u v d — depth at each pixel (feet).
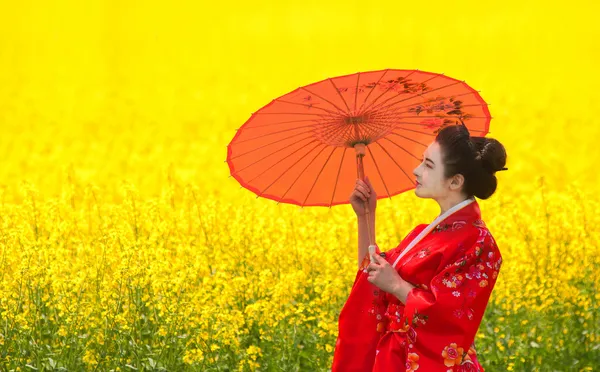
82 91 132.46
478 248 23.48
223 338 34.76
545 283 41.01
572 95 121.29
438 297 22.95
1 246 37.17
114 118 111.86
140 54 169.17
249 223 42.34
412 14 193.77
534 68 143.95
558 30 170.09
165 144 97.45
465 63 150.82
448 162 23.84
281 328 36.55
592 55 152.56
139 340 35.01
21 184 43.65
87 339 34.47
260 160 24.98
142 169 81.35
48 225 41.32
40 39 177.06
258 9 204.64
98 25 190.70
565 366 37.68
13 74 144.66
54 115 112.47
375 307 25.02
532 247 44.16
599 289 41.34
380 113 24.39
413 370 23.11
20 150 92.02
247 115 110.32
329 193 26.43
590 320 39.86
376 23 188.14
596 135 98.07
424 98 24.09
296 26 190.49
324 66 153.38
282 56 166.09
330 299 38.52
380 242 41.22
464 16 188.55
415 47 165.78
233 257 41.01
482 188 23.98
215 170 75.92
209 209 44.16
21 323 34.17
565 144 92.89
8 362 33.45
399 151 25.88
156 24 193.57
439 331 22.99
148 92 132.16
